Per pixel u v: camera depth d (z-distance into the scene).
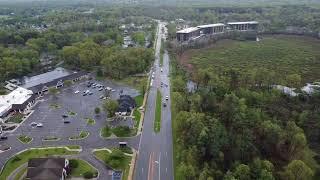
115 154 178.62
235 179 139.25
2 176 164.62
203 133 167.62
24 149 189.62
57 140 199.00
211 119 182.75
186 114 190.88
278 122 191.38
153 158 179.50
